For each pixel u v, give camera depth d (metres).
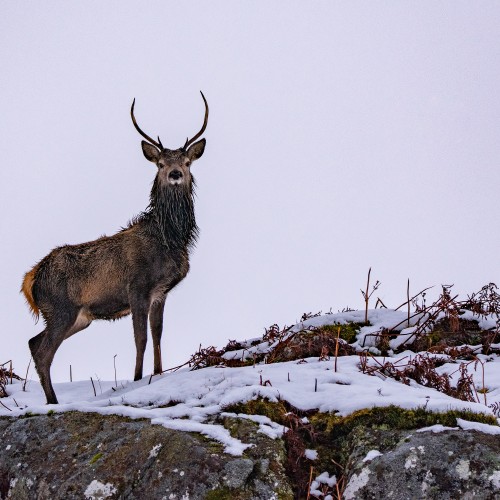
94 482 19.31
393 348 27.23
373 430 19.56
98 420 21.38
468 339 27.44
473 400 22.06
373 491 17.86
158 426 20.28
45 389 29.56
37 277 33.53
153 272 34.25
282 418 20.39
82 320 34.94
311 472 18.70
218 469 18.41
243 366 27.11
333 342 26.73
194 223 35.62
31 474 20.27
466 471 17.61
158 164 35.28
